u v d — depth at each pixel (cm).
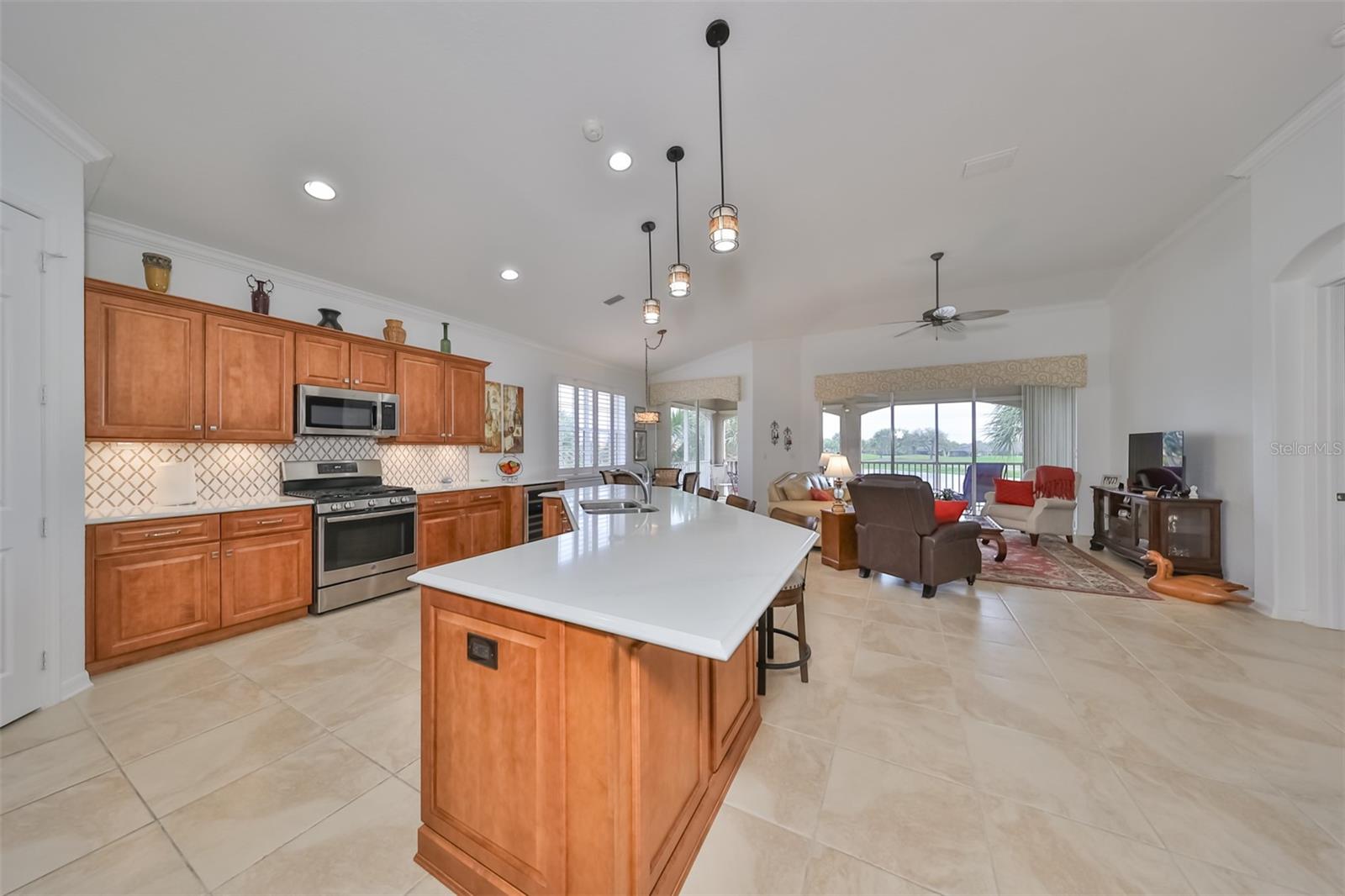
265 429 304
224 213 276
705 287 486
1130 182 325
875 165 296
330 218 295
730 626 89
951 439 647
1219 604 321
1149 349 455
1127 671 231
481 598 113
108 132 212
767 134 261
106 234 267
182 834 135
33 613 195
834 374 687
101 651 229
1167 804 146
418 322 448
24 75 181
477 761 119
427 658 126
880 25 198
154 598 246
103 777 158
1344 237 257
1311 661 237
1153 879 121
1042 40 210
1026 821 141
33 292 194
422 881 123
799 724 192
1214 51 217
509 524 477
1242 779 156
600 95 225
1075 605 328
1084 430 564
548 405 604
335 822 141
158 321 259
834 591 367
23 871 123
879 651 260
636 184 297
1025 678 227
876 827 139
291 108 214
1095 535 480
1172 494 382
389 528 356
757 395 721
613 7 183
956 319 473
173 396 264
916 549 354
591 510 265
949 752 173
